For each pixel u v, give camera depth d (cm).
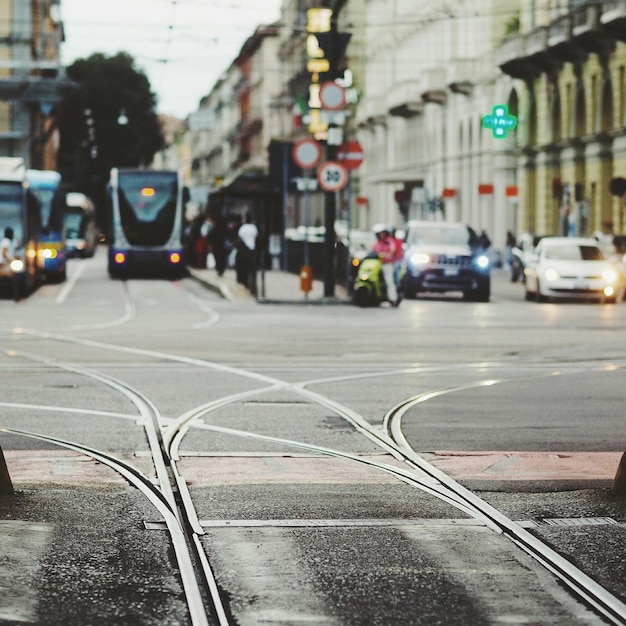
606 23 6394
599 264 4778
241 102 18888
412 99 10194
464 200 9244
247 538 1071
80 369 2447
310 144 4453
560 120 7538
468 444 1595
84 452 1520
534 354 2781
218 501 1227
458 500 1234
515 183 8431
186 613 850
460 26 9319
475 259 4866
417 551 1025
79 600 879
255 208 6812
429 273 4866
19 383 2222
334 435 1669
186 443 1595
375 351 2834
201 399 2025
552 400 2020
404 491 1284
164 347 2903
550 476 1368
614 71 6625
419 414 1866
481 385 2220
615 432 1692
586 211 6962
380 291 4400
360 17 12838
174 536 1070
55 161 13200
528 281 4975
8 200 4988
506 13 7944
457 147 9394
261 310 4219
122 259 6588
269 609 858
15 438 1630
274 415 1853
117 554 1013
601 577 946
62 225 6316
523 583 928
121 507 1197
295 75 13388
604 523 1129
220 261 6253
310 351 2827
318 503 1218
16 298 4688
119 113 13912
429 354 2773
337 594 895
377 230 4444
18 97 9131
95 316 3925
